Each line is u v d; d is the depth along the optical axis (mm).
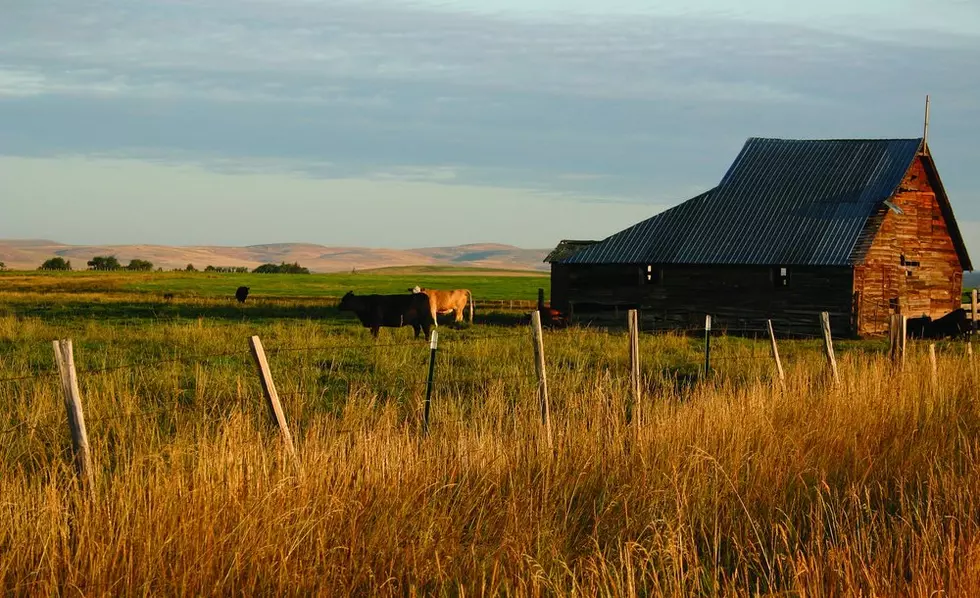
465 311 73062
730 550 13016
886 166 66688
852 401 20109
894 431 18312
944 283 72250
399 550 11805
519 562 11312
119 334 39594
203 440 14109
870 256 61688
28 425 16750
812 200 65812
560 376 26516
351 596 11211
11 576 10695
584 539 12953
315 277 180250
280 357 32000
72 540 11219
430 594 11266
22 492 12469
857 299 59750
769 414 18625
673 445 15766
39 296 83000
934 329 57750
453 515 13117
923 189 69125
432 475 14016
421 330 48375
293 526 11617
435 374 28453
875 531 12484
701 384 23297
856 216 62969
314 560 11352
